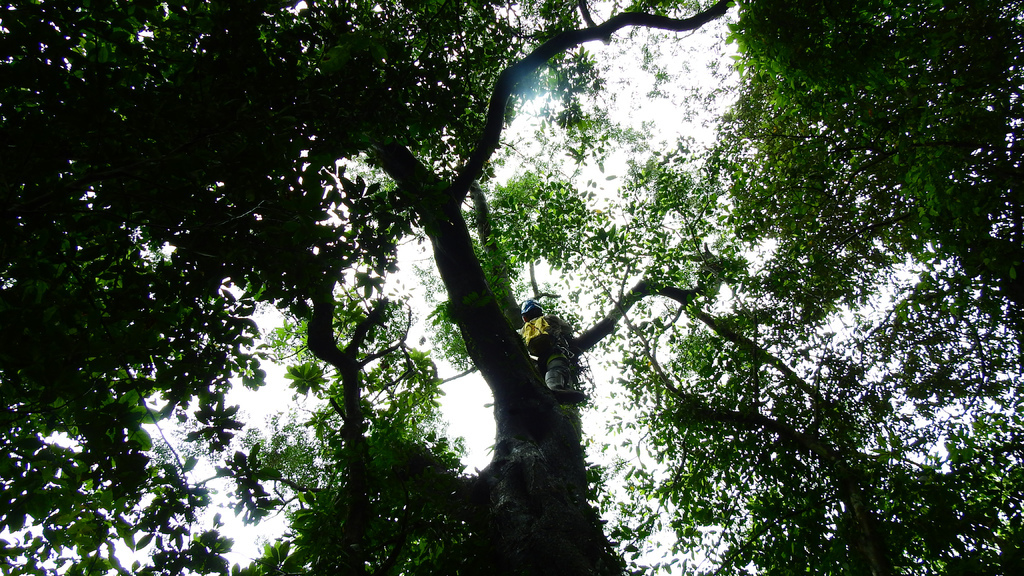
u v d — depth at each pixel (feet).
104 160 8.34
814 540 20.33
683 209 29.07
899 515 19.45
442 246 20.34
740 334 24.54
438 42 19.51
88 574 12.19
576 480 15.84
